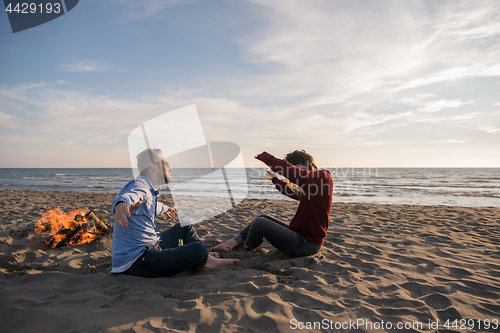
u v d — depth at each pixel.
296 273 2.39
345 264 2.67
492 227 4.61
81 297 1.84
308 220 2.60
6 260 2.58
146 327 1.52
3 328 1.47
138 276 2.18
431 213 6.32
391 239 3.72
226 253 2.90
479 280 2.27
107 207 6.38
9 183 22.08
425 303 1.87
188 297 1.90
